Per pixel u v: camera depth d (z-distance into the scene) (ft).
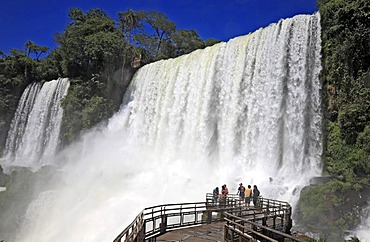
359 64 98.58
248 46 121.80
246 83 118.62
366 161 84.99
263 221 53.01
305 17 107.24
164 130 144.25
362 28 96.53
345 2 99.60
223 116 123.13
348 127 92.38
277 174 101.24
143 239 46.68
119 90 189.47
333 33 101.24
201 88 133.69
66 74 208.03
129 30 254.88
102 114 180.34
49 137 196.54
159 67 163.94
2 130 222.07
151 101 158.81
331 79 100.27
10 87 234.99
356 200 76.69
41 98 212.43
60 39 230.48
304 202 80.18
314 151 98.99
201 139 126.31
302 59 104.99
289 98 105.60
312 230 76.43
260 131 109.91
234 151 115.75
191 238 48.26
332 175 89.40
